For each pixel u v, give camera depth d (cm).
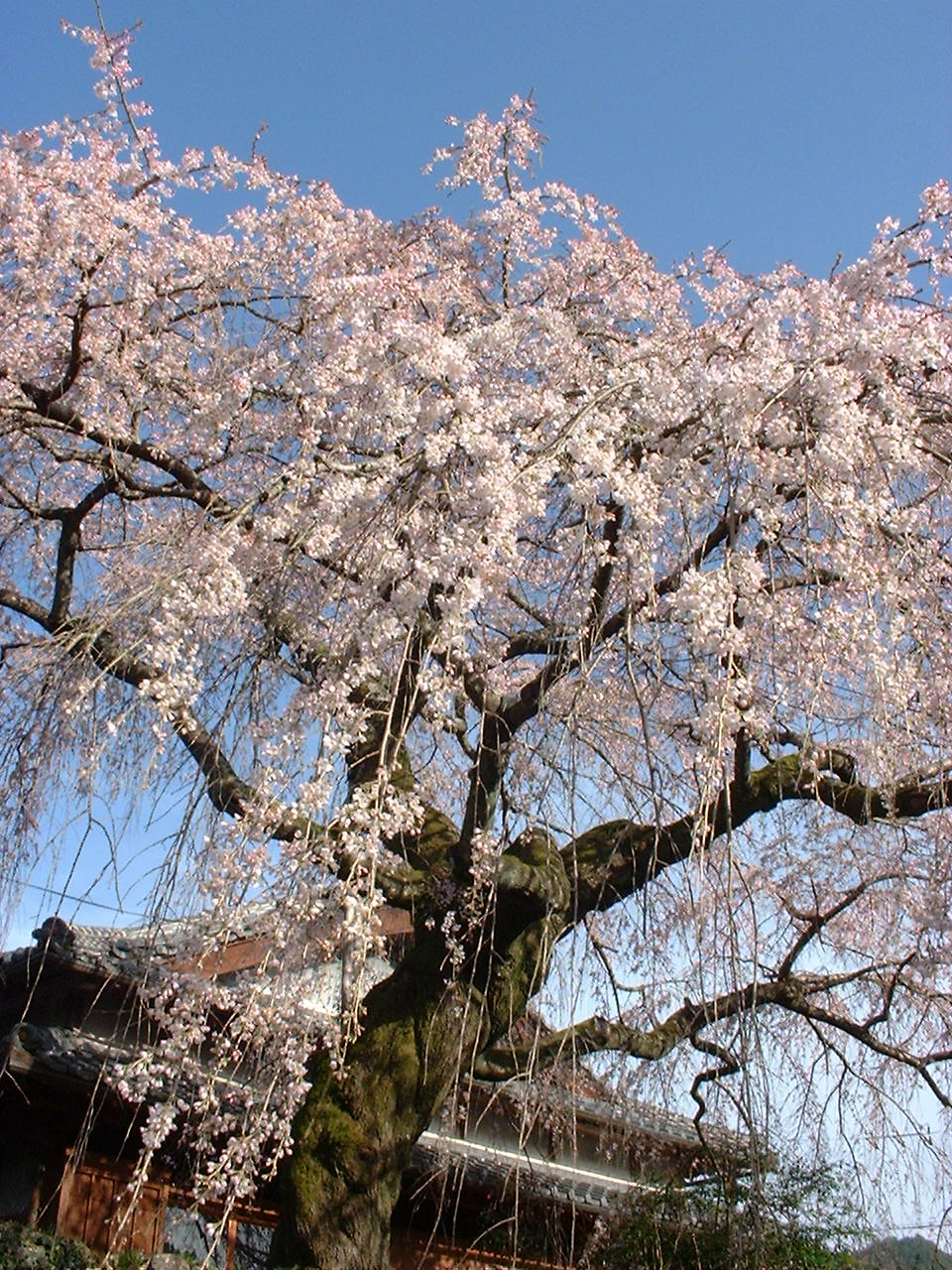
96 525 700
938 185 553
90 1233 616
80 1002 666
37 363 629
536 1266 777
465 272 730
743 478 494
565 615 527
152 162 675
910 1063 728
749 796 605
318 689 472
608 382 546
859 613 467
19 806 527
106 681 530
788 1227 702
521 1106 632
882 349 516
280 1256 545
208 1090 455
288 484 511
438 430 517
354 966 480
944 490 523
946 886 588
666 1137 806
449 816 738
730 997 489
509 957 604
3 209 595
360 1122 564
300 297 650
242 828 438
